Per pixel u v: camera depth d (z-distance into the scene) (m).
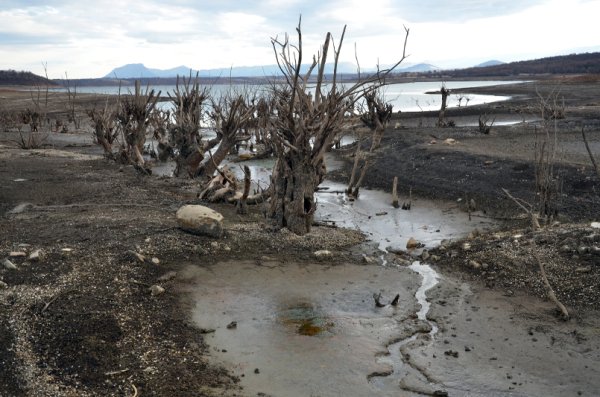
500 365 6.17
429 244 10.83
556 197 12.99
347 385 5.79
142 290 7.88
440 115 31.17
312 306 7.74
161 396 5.46
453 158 18.00
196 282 8.43
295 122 10.89
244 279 8.64
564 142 21.77
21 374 5.66
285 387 5.73
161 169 20.25
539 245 9.34
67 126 36.03
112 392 5.48
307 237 10.71
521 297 7.91
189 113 17.72
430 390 5.70
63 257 8.74
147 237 9.90
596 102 43.25
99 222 10.84
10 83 100.19
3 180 15.77
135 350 6.30
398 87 123.00
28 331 6.46
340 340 6.77
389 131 27.33
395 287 8.48
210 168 17.41
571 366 6.08
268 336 6.84
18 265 8.36
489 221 12.30
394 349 6.61
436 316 7.47
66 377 5.68
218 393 5.56
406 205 13.87
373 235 11.55
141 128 19.45
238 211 12.51
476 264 9.16
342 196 15.59
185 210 10.50
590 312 7.27
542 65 155.38
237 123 17.14
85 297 7.38
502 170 15.80
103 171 18.19
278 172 11.10
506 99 58.47
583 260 8.56
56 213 11.83
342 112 10.74
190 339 6.68
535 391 5.66
